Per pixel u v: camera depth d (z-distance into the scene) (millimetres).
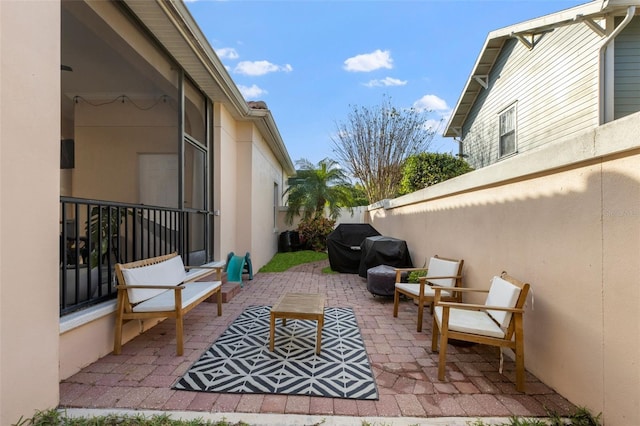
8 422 1898
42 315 2119
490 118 9781
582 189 2264
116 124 6059
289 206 12742
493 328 2682
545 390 2520
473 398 2402
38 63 2098
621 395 1942
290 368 2826
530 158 2754
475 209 3854
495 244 3402
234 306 4848
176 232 4941
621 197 1961
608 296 2043
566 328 2398
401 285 4398
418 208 6188
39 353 2094
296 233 12719
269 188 10383
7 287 1894
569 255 2379
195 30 4191
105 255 4453
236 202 7480
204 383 2541
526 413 2219
